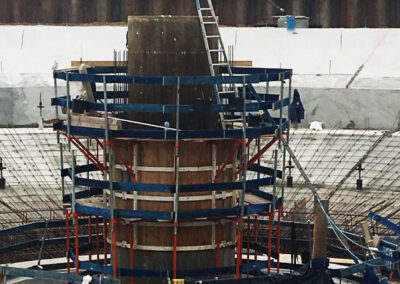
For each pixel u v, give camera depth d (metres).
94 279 41.47
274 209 42.47
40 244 51.66
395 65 90.62
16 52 92.19
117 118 43.00
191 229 41.94
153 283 42.22
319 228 43.94
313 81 86.25
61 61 91.62
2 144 75.56
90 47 94.12
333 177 72.69
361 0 113.12
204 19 42.66
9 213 65.88
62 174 44.41
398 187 70.62
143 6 112.38
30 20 114.69
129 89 42.62
